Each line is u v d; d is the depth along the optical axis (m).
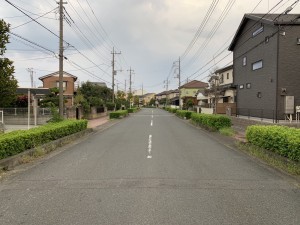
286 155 8.10
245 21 25.31
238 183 6.34
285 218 4.36
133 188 5.93
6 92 19.11
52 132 12.11
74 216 4.45
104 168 7.89
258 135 10.28
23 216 4.48
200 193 5.59
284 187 6.04
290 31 19.44
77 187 6.06
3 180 6.74
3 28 16.83
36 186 6.18
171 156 9.72
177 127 22.78
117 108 56.72
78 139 15.22
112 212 4.60
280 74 19.47
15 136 8.90
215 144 12.92
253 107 23.88
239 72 27.75
